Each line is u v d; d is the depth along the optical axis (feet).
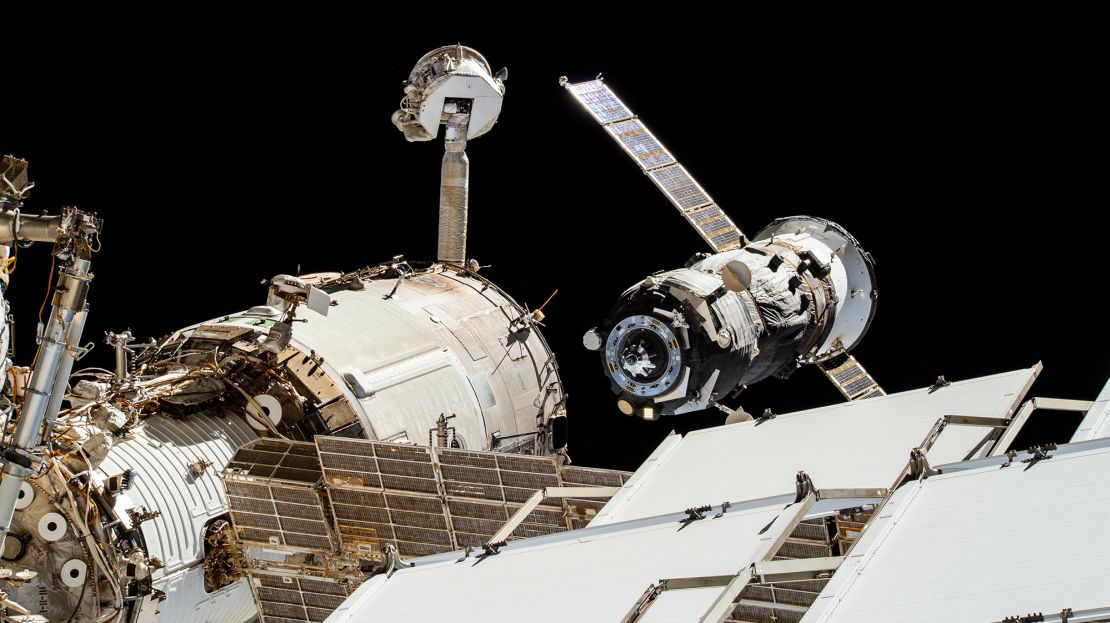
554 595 31.30
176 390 51.03
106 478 45.37
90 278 38.78
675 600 28.96
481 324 61.05
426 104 64.75
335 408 52.90
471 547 36.19
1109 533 26.73
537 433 60.95
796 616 36.83
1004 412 38.42
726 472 38.47
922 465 32.42
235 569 49.16
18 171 38.42
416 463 47.78
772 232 68.54
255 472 48.96
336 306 58.34
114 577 44.11
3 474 38.40
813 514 33.35
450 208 67.00
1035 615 24.22
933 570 27.48
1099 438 31.24
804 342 60.44
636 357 53.06
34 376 38.45
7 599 40.09
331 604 49.01
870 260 67.26
